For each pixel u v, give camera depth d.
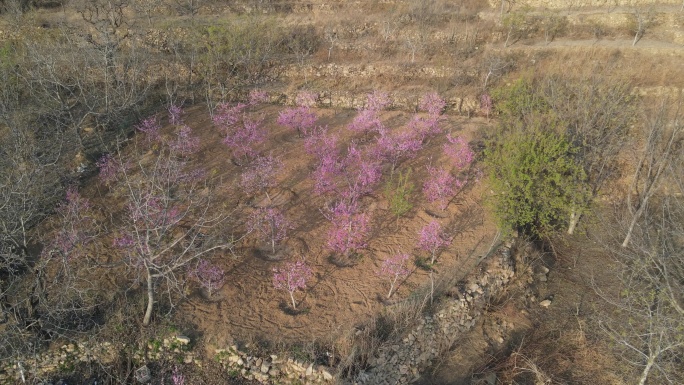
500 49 31.28
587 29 32.25
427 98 27.88
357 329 15.88
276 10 36.78
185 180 22.11
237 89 30.06
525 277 19.19
